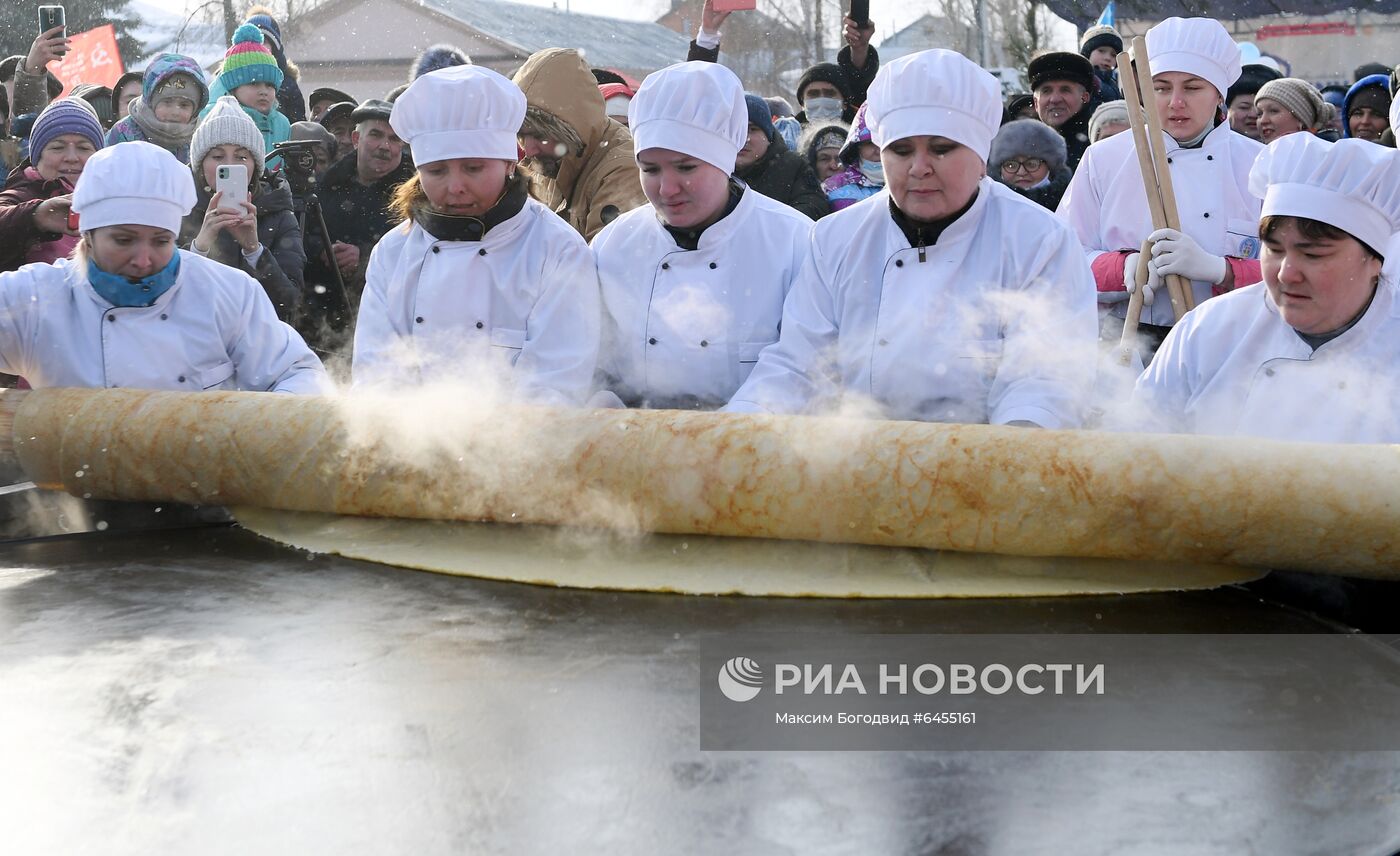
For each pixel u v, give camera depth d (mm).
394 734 1656
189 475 2844
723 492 2535
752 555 2541
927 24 21531
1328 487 2256
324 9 24234
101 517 2998
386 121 5828
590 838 1380
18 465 3039
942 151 2930
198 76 6293
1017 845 1363
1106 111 5234
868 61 7113
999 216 3084
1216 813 1439
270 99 6703
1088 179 4688
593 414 2686
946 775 1535
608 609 2238
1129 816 1432
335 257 5652
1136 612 2219
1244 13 13266
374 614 2197
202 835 1394
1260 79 6375
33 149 5156
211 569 2508
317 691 1814
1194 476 2320
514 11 26641
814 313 3215
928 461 2439
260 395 2906
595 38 26719
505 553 2574
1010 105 7184
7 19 22062
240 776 1533
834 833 1390
